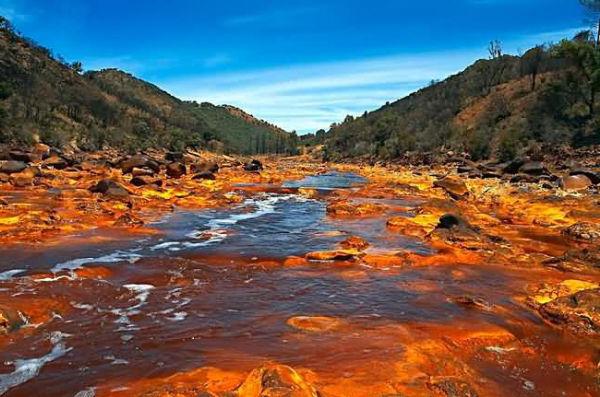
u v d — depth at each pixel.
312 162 133.25
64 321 11.90
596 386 9.18
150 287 14.77
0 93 75.88
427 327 11.72
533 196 33.56
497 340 11.08
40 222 22.23
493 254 19.09
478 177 50.00
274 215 30.08
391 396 7.75
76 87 123.75
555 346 10.92
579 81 65.44
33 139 63.72
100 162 55.84
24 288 14.08
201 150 126.06
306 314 12.65
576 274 16.64
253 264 17.72
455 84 139.75
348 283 15.49
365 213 30.30
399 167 78.44
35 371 9.31
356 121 170.50
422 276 16.34
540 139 63.97
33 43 130.50
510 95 93.31
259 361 9.52
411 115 130.75
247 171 64.31
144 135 113.19
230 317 12.36
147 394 7.72
